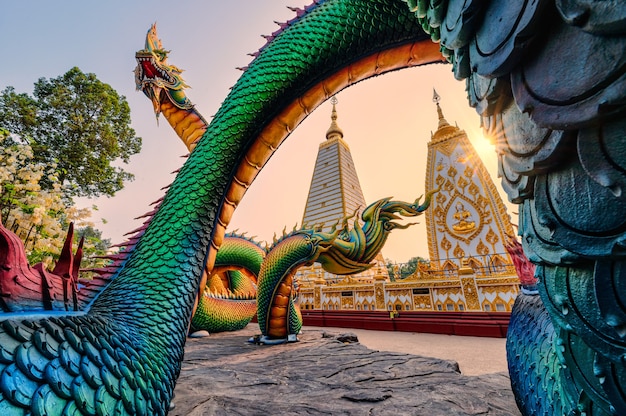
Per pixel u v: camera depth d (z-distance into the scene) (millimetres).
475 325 12398
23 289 1520
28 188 5863
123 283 2709
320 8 3912
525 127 1097
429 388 3895
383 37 3709
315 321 17984
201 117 6426
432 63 4172
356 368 4984
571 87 873
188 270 2969
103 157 16688
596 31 775
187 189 3324
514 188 1268
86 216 8070
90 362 1559
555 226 1064
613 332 989
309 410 3152
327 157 31672
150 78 6012
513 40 974
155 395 1998
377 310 15898
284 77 3760
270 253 7512
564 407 1665
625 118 810
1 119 13938
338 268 7125
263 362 5543
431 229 20922
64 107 15500
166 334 2459
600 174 866
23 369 1229
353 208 27922
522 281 3240
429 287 14883
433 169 22000
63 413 1286
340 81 4062
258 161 3943
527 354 2488
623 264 927
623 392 1045
